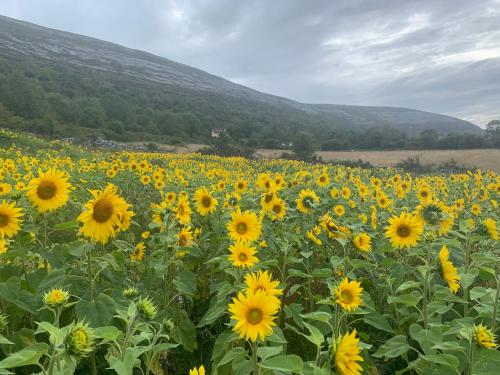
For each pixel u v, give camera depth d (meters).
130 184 11.80
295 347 4.13
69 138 55.88
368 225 6.90
